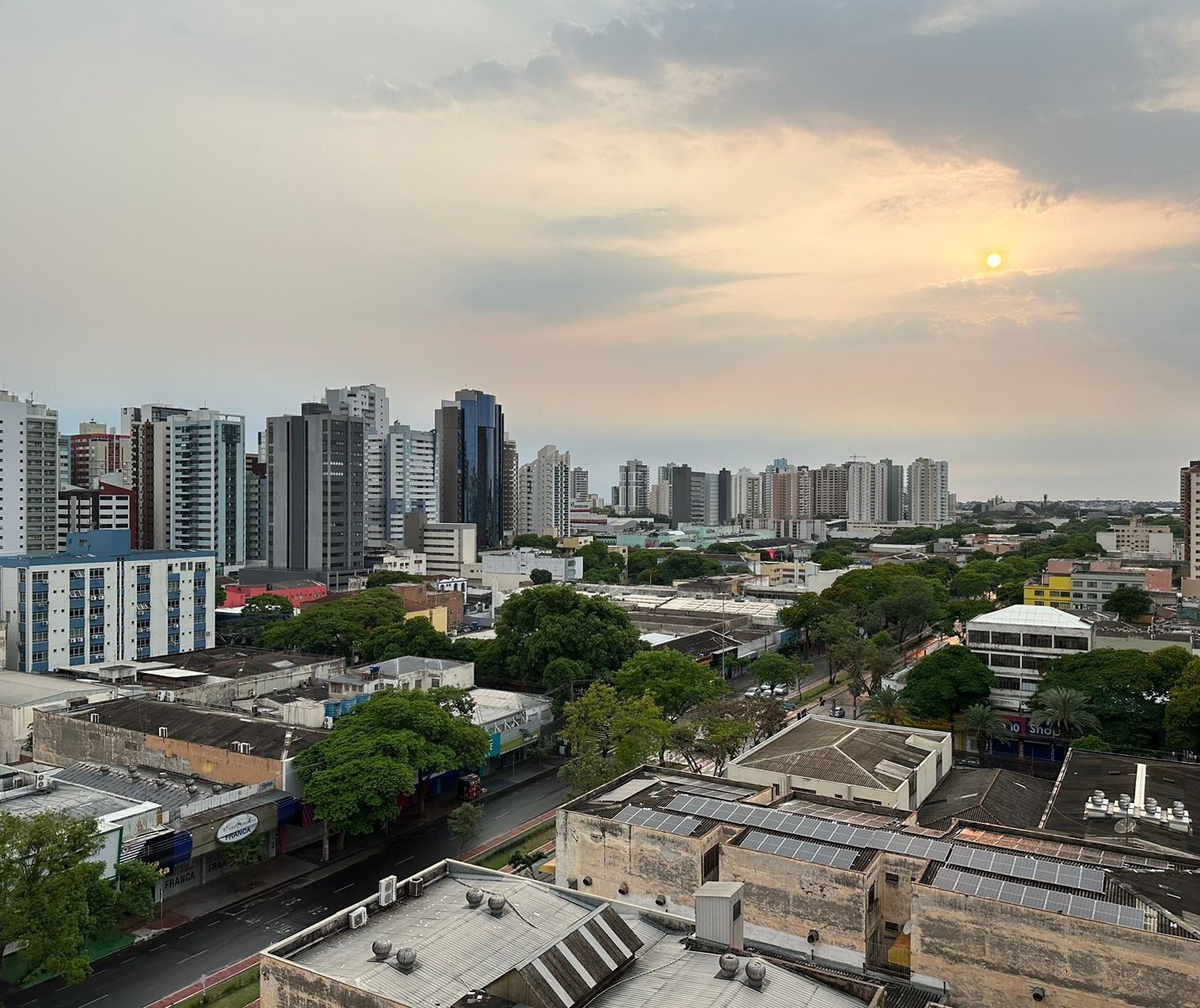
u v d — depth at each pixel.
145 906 68.12
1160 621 176.12
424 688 117.12
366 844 88.69
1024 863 49.56
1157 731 110.81
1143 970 41.09
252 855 80.69
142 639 152.62
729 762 85.62
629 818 60.16
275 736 93.38
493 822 95.62
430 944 44.09
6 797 76.00
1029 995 43.78
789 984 41.34
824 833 56.12
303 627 162.38
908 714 122.56
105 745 96.19
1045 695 111.00
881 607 196.12
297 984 41.66
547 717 121.38
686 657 125.69
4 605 140.00
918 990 46.47
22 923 57.22
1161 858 51.69
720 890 46.31
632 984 42.56
